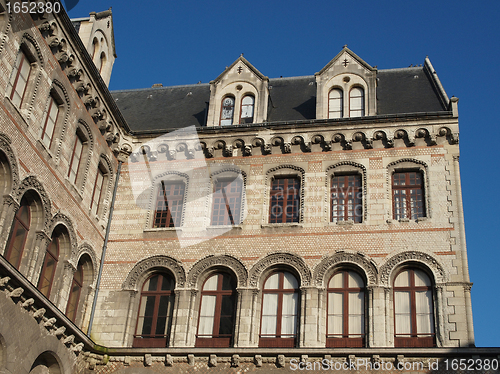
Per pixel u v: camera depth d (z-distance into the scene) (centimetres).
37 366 2153
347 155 2752
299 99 3181
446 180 2605
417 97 3016
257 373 2297
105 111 2753
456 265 2405
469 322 2288
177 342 2470
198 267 2609
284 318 2462
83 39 2759
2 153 1984
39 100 2222
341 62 2986
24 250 2130
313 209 2652
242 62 3106
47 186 2245
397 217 2598
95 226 2659
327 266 2500
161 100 3497
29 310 1989
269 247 2594
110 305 2605
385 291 2406
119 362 2427
